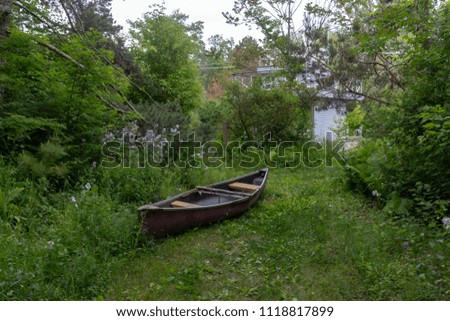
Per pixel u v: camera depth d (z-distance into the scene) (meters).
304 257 5.50
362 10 12.12
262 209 8.02
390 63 11.06
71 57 8.52
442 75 6.95
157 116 11.02
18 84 8.44
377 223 6.69
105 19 14.59
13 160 7.36
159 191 7.95
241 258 5.64
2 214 6.04
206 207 6.77
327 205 7.94
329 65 12.73
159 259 5.64
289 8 12.66
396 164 7.59
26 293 4.11
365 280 4.73
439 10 7.78
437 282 4.49
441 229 5.95
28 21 10.87
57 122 8.12
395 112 7.57
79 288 4.52
